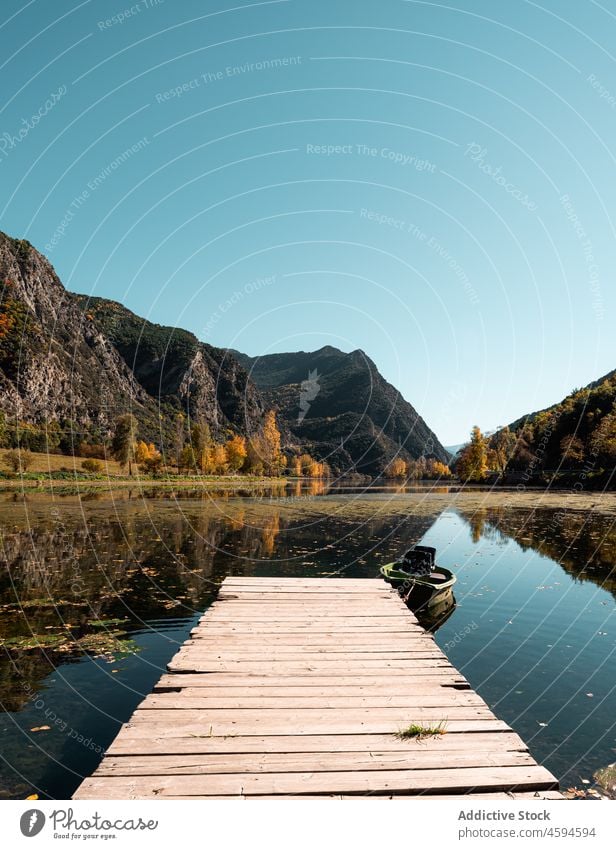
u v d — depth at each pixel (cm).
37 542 1981
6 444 6450
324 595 1070
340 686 617
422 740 496
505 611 1151
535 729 628
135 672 775
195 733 500
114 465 6769
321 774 439
